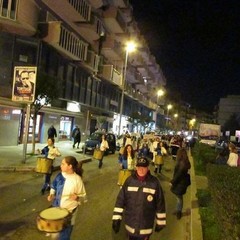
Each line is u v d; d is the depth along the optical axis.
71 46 29.00
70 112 32.72
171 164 23.98
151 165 21.30
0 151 19.53
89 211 9.16
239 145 44.28
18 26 22.19
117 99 53.78
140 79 64.06
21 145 23.92
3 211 8.33
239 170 9.73
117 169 18.55
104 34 42.47
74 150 25.80
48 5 27.11
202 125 46.06
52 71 27.91
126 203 4.84
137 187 4.78
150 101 81.50
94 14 36.41
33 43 24.38
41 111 26.92
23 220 7.69
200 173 18.27
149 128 78.62
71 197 5.35
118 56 45.59
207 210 8.98
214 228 7.41
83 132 37.38
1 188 10.99
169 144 31.20
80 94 36.03
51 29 24.98
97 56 37.19
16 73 16.33
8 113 22.39
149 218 4.75
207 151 22.25
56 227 4.35
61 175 5.50
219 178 8.28
